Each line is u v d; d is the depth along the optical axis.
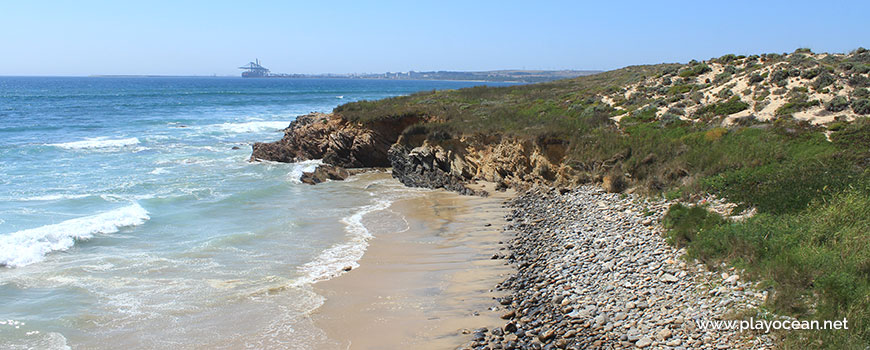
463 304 12.93
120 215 19.97
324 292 13.90
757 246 12.40
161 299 13.24
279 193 26.16
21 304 12.71
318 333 11.64
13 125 50.72
